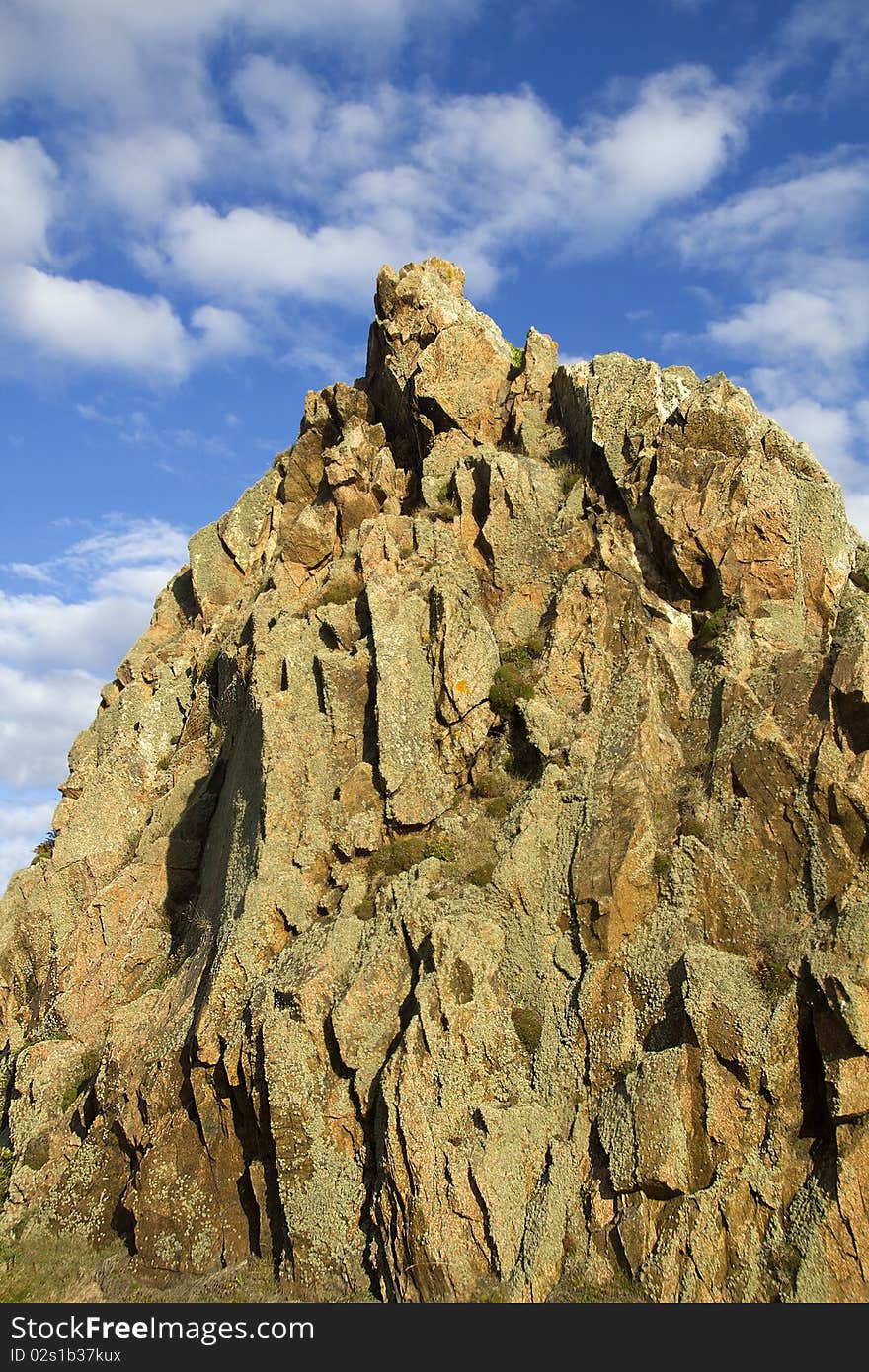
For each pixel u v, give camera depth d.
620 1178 24.09
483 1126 25.27
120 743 46.12
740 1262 22.84
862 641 29.02
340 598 37.94
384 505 41.09
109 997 36.88
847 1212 22.38
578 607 34.59
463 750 33.09
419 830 32.44
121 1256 29.45
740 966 26.08
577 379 40.31
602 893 27.86
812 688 29.77
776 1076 24.39
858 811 26.72
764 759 28.47
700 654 33.19
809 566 34.09
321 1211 26.14
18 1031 39.47
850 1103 23.25
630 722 31.28
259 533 50.28
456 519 38.81
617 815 29.09
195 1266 27.95
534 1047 27.03
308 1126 27.03
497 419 43.19
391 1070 26.22
